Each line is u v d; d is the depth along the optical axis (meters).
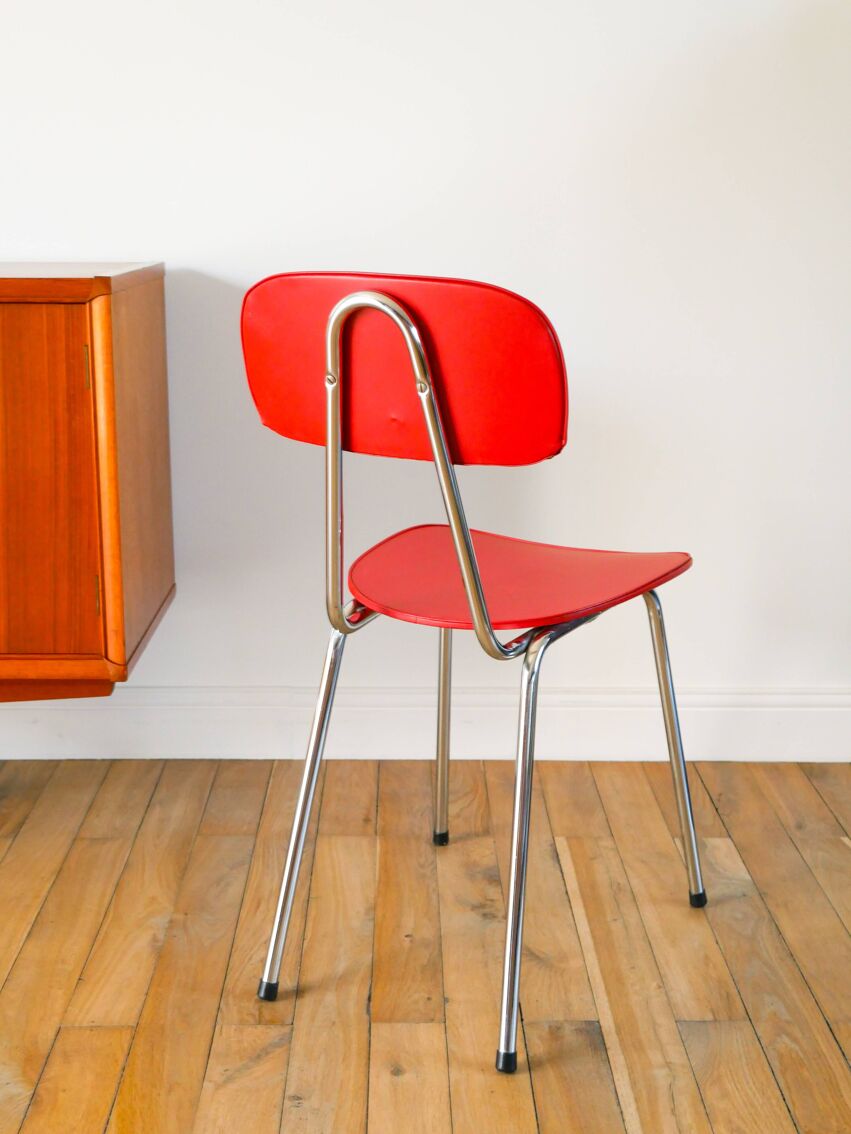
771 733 2.11
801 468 2.01
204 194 1.88
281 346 1.25
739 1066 1.35
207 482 1.99
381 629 2.06
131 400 1.66
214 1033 1.39
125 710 2.06
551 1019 1.43
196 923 1.60
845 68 1.85
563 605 1.35
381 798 1.96
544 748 2.10
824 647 2.09
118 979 1.48
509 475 2.00
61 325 1.54
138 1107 1.27
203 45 1.83
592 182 1.89
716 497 2.02
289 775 2.03
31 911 1.62
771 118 1.87
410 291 1.13
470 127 1.86
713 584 2.06
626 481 2.01
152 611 1.82
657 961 1.54
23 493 1.59
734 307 1.94
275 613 2.05
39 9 1.80
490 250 1.91
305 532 2.02
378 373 1.20
